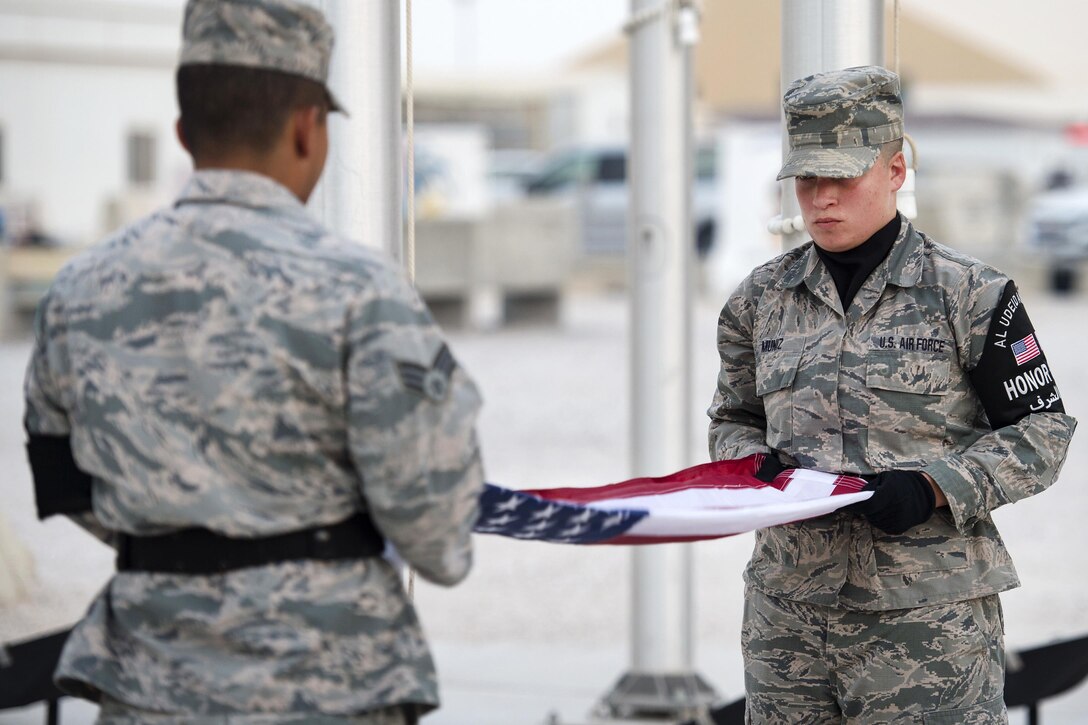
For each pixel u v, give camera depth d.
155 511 4.32
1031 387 5.79
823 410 5.98
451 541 4.39
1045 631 12.85
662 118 10.69
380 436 4.22
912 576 5.78
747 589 6.28
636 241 10.82
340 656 4.30
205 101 4.46
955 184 45.59
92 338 4.47
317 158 4.64
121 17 43.84
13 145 42.69
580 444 21.72
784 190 7.72
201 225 4.43
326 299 4.30
